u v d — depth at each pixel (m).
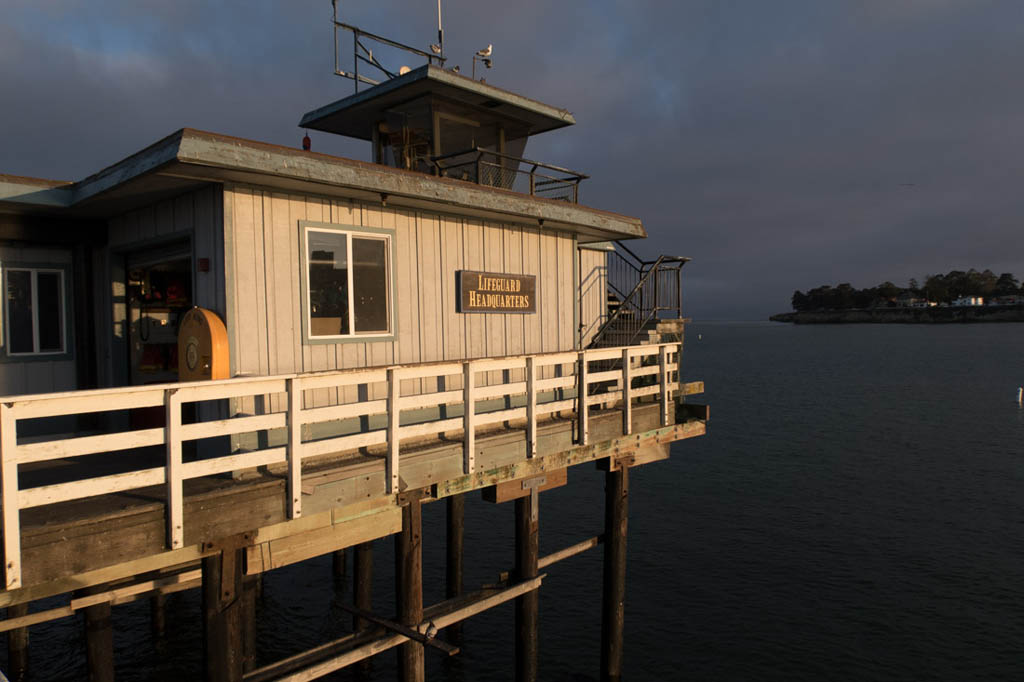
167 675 13.61
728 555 21.19
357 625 13.90
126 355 10.30
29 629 15.81
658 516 25.31
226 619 6.43
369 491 7.41
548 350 12.19
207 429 5.99
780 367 92.19
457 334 10.46
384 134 15.45
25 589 5.28
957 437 40.03
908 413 49.50
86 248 10.48
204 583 6.36
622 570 12.73
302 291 8.33
